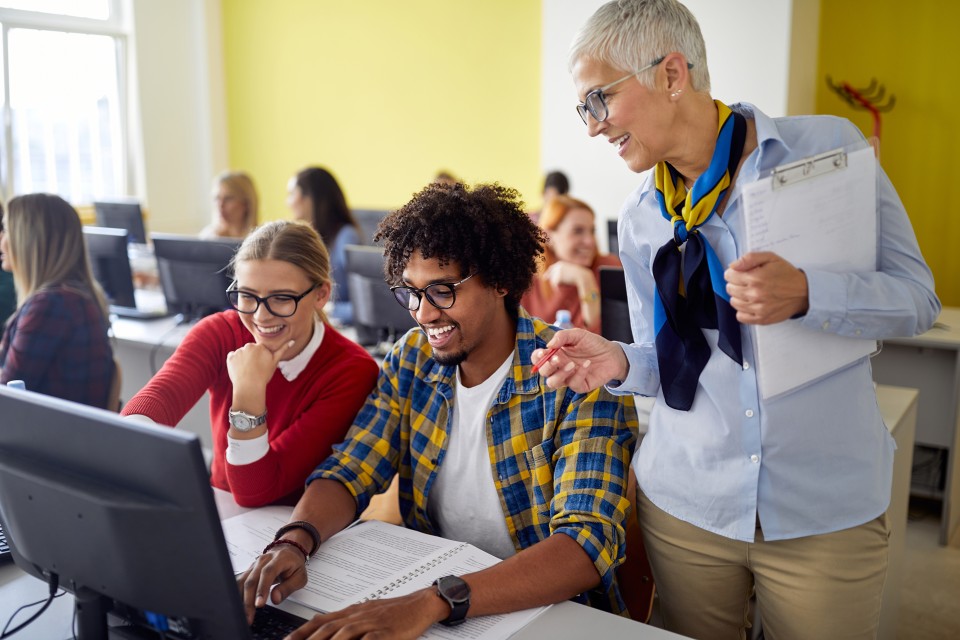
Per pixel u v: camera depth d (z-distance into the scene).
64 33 6.15
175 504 0.93
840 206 1.10
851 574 1.26
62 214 2.38
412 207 1.36
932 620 2.49
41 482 1.03
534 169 5.86
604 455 1.33
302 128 6.89
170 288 3.39
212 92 7.09
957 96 4.61
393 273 1.41
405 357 1.55
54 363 2.30
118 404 2.49
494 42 5.87
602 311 2.29
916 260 1.19
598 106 1.22
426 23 6.13
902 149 4.82
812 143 1.21
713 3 4.70
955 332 3.17
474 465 1.45
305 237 1.68
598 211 5.32
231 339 1.80
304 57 6.76
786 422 1.23
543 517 1.40
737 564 1.35
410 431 1.54
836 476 1.24
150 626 1.09
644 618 1.54
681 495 1.36
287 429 1.64
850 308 1.09
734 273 1.08
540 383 1.39
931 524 3.22
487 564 1.29
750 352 1.23
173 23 6.81
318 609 1.17
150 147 6.76
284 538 1.31
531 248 1.42
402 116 6.38
